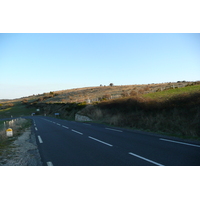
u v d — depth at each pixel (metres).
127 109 22.00
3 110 101.88
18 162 7.28
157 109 17.12
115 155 7.55
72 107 47.03
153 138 11.31
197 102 13.80
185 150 7.92
